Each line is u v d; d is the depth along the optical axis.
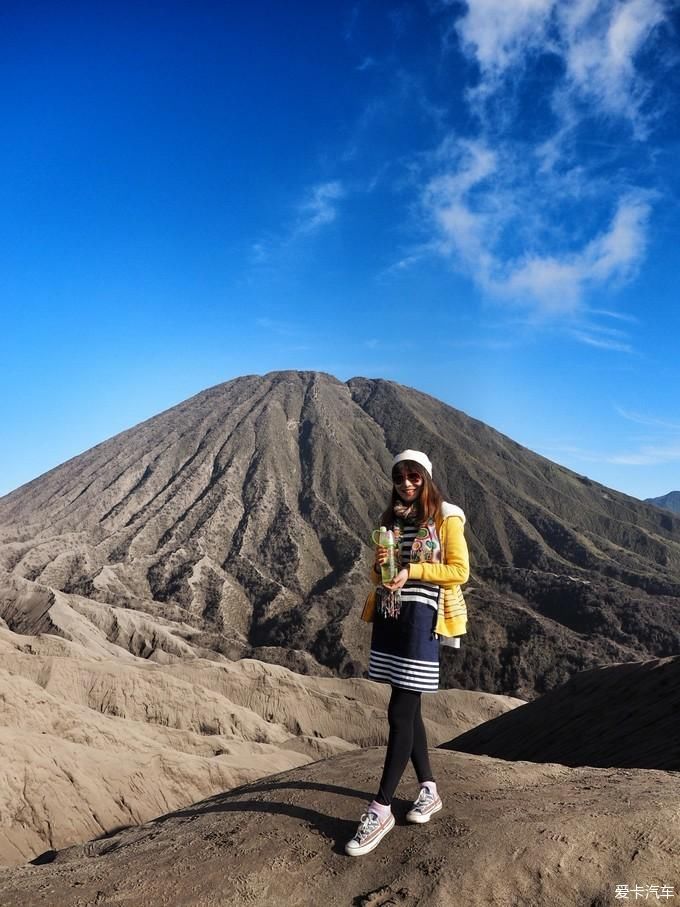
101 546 161.62
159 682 67.38
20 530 173.25
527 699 105.00
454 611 4.46
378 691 83.94
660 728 27.41
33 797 35.66
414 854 4.25
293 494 186.50
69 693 63.53
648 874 3.73
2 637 71.94
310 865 4.38
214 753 55.41
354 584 140.75
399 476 4.56
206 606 136.00
